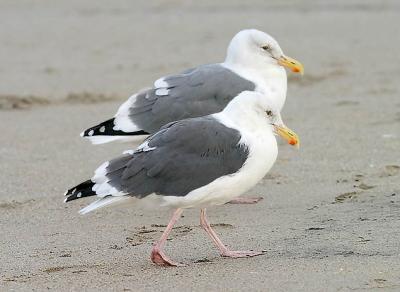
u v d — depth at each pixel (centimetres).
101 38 2745
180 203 1049
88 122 1817
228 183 1051
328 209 1223
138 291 928
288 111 1848
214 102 1365
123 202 1048
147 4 3341
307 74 2197
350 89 2034
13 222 1238
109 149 1617
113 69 2312
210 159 1045
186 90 1371
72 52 2552
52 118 1859
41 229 1205
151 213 1280
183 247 1110
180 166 1039
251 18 2959
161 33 2784
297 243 1073
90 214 1273
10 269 1032
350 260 980
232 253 1051
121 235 1173
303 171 1433
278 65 1421
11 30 2911
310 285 907
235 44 1419
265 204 1290
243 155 1051
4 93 2077
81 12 3228
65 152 1602
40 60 2455
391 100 1902
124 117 1373
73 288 948
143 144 1062
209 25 2872
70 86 2141
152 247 1113
